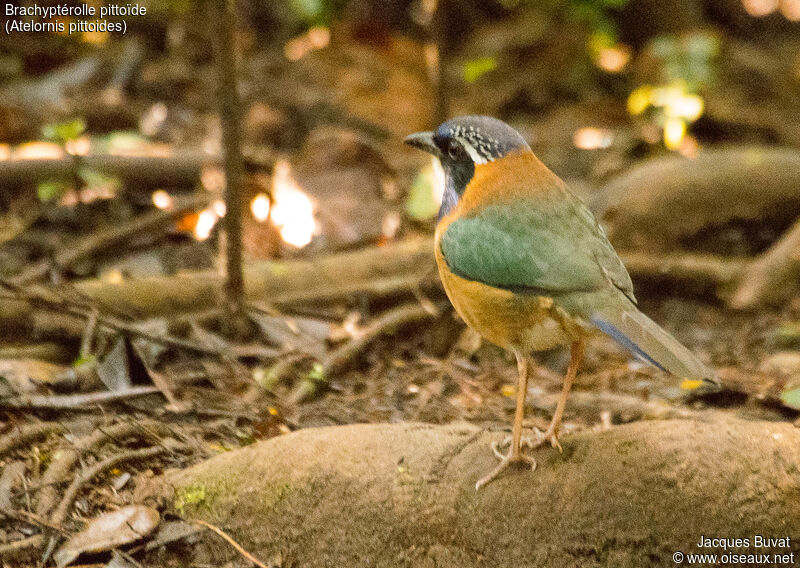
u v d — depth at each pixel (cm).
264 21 2050
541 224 714
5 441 786
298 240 1302
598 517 695
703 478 694
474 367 1064
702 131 1862
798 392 961
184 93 1747
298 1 1769
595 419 952
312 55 1931
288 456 739
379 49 2002
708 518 688
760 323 1250
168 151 1384
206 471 752
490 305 714
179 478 754
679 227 1391
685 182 1395
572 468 712
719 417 953
